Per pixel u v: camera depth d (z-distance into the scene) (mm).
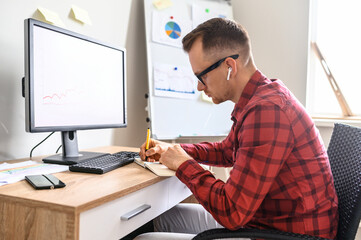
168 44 1908
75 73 1098
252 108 761
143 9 1943
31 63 914
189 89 1952
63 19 1357
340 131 990
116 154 1191
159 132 1817
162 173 917
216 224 1130
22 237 656
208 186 794
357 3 2145
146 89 2002
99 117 1227
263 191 723
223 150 1206
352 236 766
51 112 999
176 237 873
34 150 1257
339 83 2209
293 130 748
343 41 2195
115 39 1702
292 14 2113
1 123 1118
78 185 774
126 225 783
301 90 2104
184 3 2006
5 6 1112
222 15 2129
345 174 877
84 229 635
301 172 770
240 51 853
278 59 2154
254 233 709
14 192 692
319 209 786
